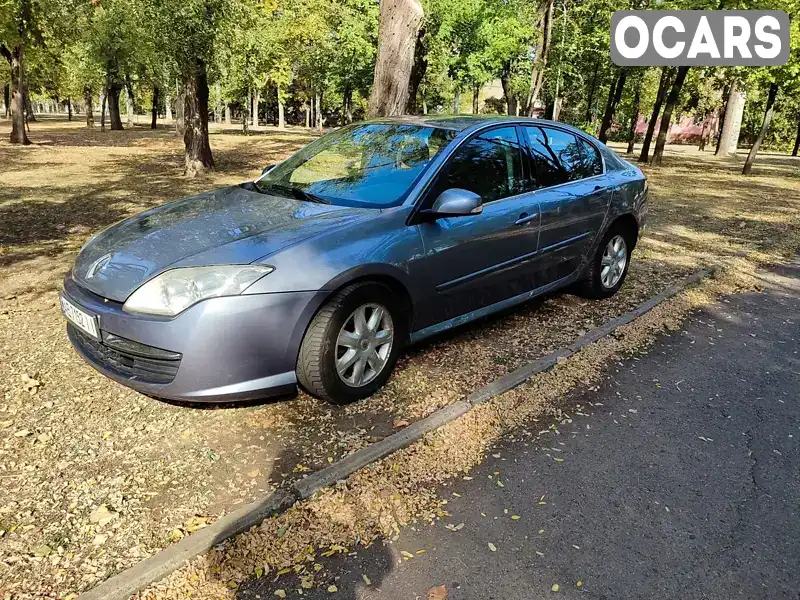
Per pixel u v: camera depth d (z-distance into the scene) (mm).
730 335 4660
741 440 3166
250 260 2824
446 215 3395
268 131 40281
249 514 2355
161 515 2391
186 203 3799
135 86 43781
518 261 4137
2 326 4219
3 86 50844
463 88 25953
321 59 30047
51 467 2678
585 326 4598
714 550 2346
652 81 35031
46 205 9133
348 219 3230
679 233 8500
